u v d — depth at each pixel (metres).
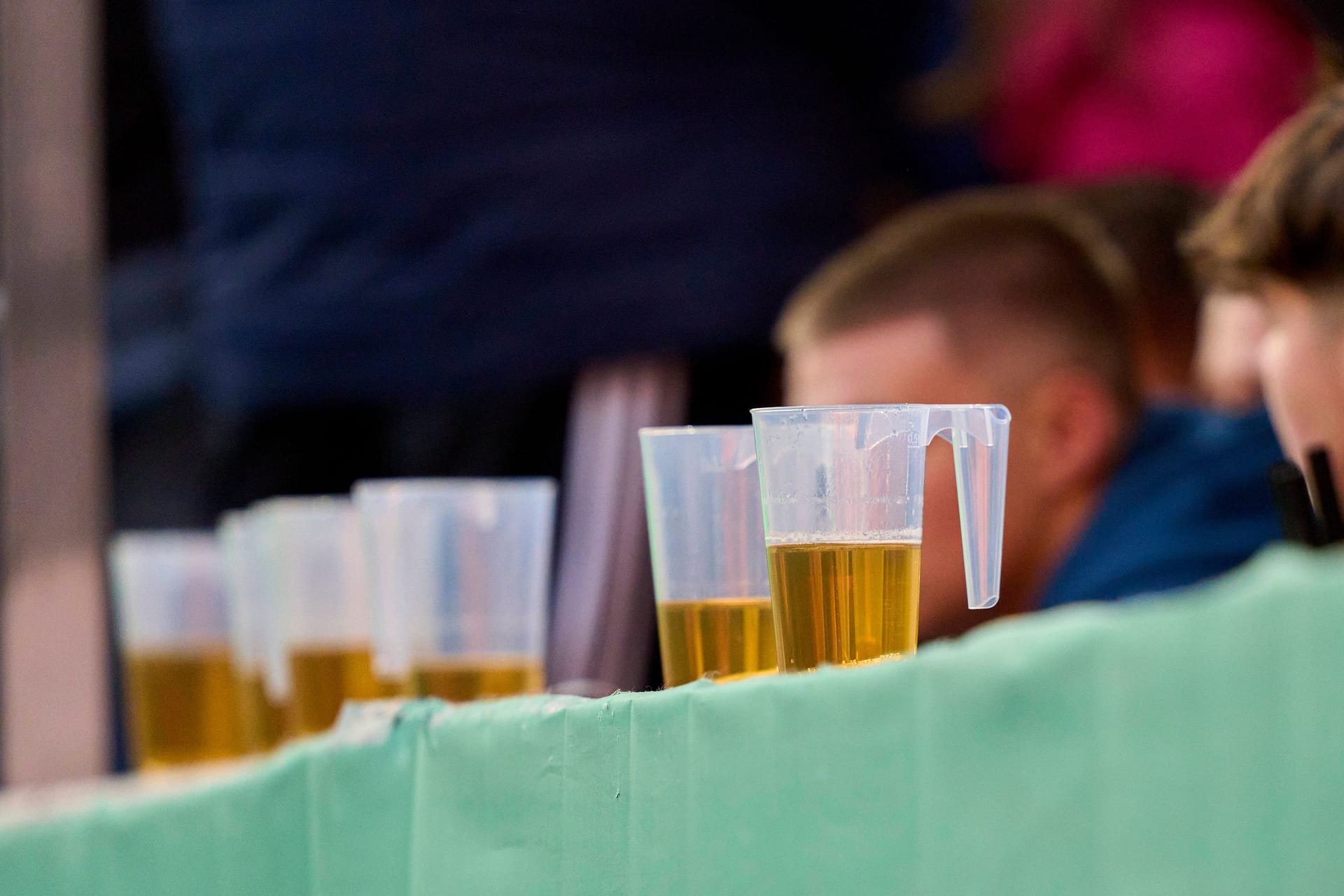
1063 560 5.36
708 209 7.43
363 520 3.68
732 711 2.24
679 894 2.31
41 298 6.34
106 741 6.29
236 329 7.88
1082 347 5.51
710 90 7.47
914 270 5.68
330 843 3.08
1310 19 4.26
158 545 5.03
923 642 5.18
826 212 7.68
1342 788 1.54
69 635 6.28
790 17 7.56
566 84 7.38
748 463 2.81
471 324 7.54
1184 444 5.42
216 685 5.04
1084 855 1.75
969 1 7.92
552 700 2.66
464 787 2.79
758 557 2.80
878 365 5.62
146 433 9.03
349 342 7.68
